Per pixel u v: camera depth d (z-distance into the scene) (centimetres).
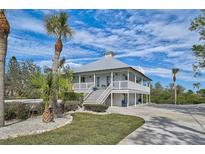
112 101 2450
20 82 3234
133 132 753
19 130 700
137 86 2662
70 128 793
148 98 3784
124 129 789
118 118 1131
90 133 704
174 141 620
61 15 1218
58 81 984
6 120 950
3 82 749
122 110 1781
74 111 1474
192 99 4038
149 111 1719
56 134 677
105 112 1473
